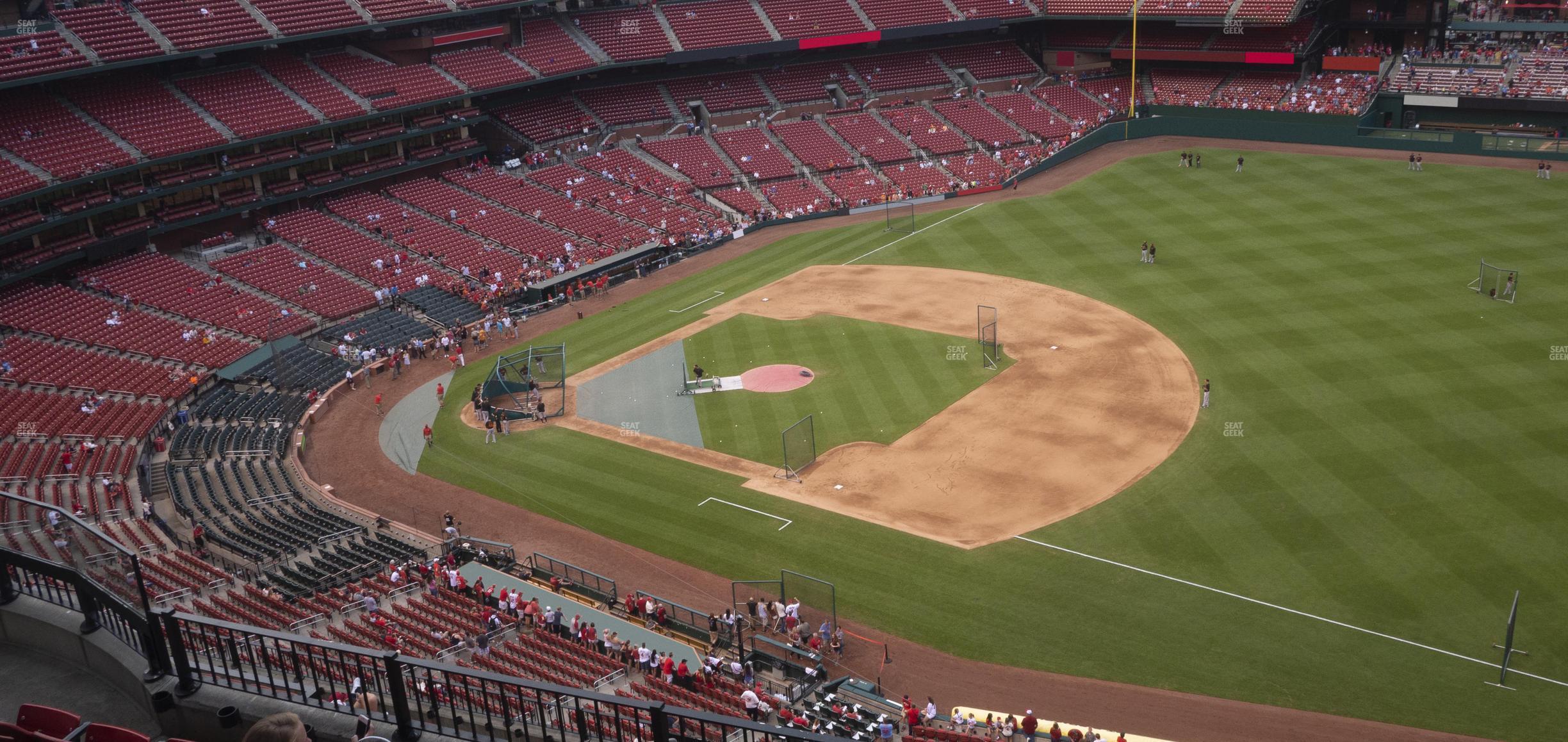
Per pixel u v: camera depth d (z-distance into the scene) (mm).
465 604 40688
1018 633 38750
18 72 65125
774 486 49906
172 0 75562
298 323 68625
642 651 36000
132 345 61812
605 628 40062
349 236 78312
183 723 14086
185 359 62062
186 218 71688
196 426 56188
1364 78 100938
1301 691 34688
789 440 53531
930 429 53969
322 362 65688
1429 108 97875
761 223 89938
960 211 89125
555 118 96375
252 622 35781
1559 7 99188
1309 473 46719
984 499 47469
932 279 74625
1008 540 44375
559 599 41875
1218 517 44406
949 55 113312
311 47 85938
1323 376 55000
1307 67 105125
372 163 83375
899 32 105125
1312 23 102750
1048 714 34531
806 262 80625
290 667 31141
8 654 15562
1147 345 60719
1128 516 45125
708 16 103375
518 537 47344
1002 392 57031
